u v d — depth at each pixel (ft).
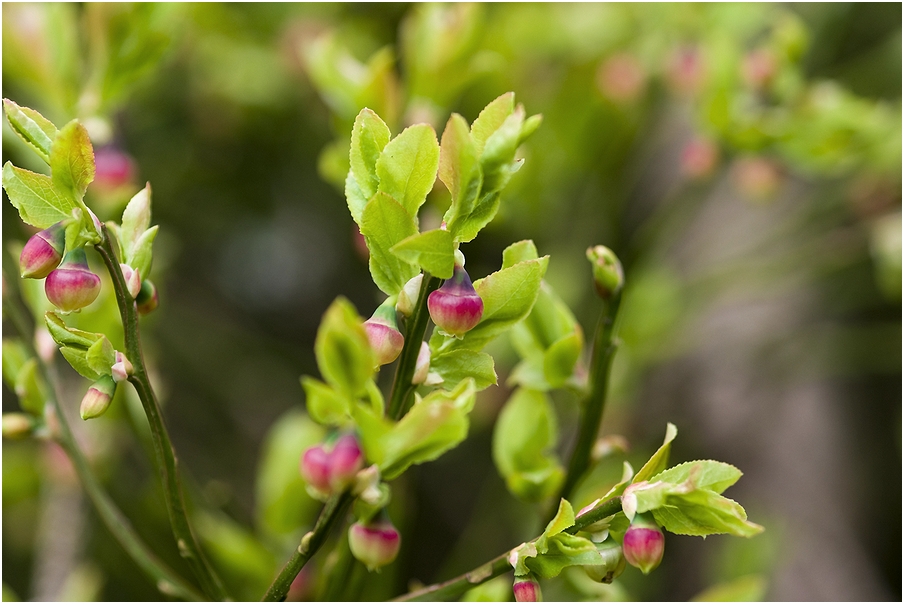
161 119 2.01
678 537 2.08
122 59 1.21
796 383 2.22
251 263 2.53
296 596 1.23
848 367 2.18
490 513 1.81
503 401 1.85
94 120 1.22
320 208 2.35
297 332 2.65
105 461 1.44
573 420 1.83
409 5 1.93
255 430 2.33
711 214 2.29
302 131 2.11
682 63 1.74
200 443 2.21
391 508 1.28
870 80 2.11
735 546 1.83
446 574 1.78
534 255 1.02
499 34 1.75
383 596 1.25
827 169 1.61
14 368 1.14
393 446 0.95
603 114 1.83
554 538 0.98
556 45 1.90
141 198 1.03
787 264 1.99
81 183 0.98
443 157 0.96
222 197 2.21
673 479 0.98
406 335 0.99
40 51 1.22
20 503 1.82
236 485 2.21
